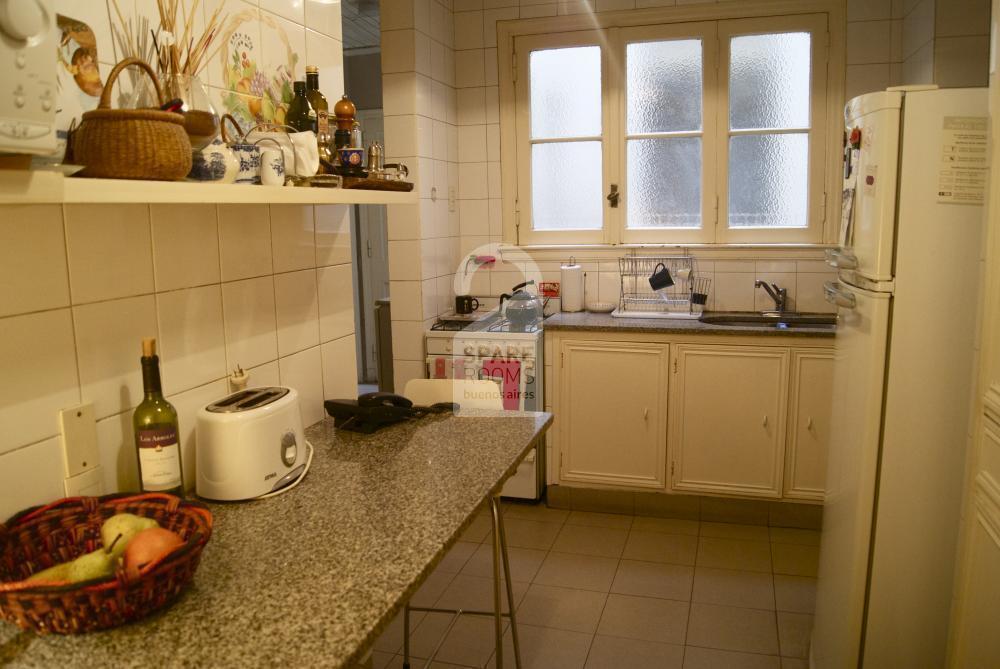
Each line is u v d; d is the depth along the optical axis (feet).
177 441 4.92
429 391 7.75
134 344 5.03
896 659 6.55
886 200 6.14
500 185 13.43
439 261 12.92
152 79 4.26
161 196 3.96
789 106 12.21
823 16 11.80
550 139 13.19
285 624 3.63
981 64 10.22
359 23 16.06
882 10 11.58
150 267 5.12
